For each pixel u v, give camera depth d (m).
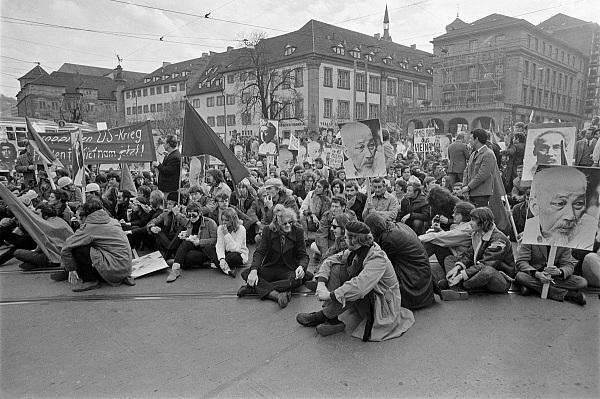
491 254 5.14
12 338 4.30
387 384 3.34
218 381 3.44
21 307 5.16
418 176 10.88
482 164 6.99
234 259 6.54
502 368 3.54
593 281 5.27
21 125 18.11
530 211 5.04
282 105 59.44
